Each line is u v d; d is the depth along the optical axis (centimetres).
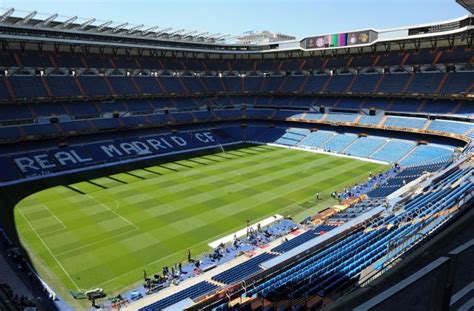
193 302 2802
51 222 4772
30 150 7319
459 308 928
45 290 3297
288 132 10200
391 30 8781
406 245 2444
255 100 11469
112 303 3188
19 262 3766
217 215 5050
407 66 9112
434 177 4941
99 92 8881
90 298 3247
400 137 8581
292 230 4575
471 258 1267
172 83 10462
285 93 11012
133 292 3334
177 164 7675
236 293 2798
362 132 9238
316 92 10381
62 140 7925
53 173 6812
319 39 10188
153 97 9931
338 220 4550
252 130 10669
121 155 7969
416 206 3766
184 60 11125
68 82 8612
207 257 3969
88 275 3616
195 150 8956
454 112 7925
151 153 8338
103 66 9300
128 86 9519
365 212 4322
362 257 2684
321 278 2588
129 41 9419
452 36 8244
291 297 2391
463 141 7319
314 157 8362
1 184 6175
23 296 3081
